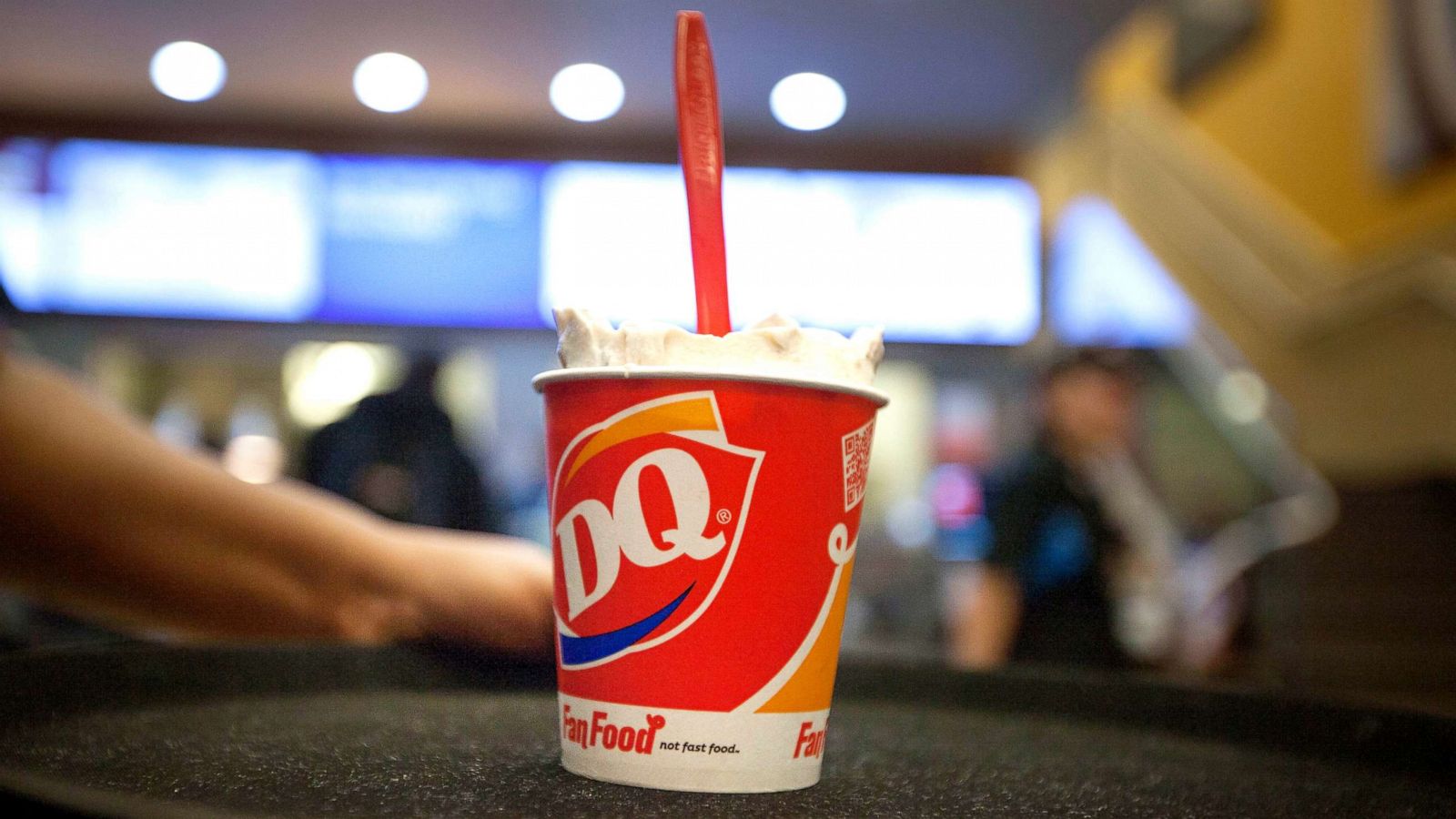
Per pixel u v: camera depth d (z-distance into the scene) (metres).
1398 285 3.93
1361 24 4.05
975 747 0.60
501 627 0.70
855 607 5.53
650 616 0.45
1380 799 0.50
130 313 5.44
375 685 0.69
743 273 5.60
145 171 5.47
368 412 3.04
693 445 0.45
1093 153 5.57
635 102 5.17
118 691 0.58
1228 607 3.53
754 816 0.40
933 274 5.64
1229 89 5.03
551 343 5.64
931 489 6.18
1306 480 4.21
